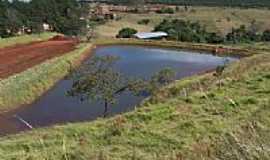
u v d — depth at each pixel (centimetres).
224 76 3288
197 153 1429
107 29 13662
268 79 2672
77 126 2202
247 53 8788
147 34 11888
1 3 12019
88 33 12181
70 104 4184
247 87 2484
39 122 3612
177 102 2341
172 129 1825
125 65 6806
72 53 7731
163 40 11088
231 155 904
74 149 1717
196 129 1761
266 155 840
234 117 1839
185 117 1992
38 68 5816
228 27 15838
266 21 17438
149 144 1670
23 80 4841
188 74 6094
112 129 1950
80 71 4100
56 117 3778
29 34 10962
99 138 1883
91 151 1648
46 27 12225
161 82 4075
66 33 12162
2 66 6172
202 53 9294
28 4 12712
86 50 8625
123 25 14862
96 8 18612
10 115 3816
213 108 2048
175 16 18275
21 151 1834
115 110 3797
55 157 1644
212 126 1766
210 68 6875
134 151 1598
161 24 13225
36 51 8044
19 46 8706
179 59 8062
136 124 1984
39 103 4319
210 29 15250
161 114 2131
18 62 6606
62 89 5031
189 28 12700
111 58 4791
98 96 3675
